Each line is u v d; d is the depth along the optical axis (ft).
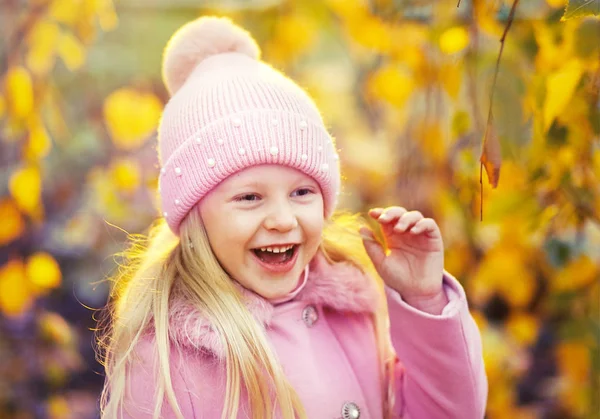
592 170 5.63
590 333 7.52
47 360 8.59
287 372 4.92
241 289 4.97
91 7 8.66
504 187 6.20
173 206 5.03
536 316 8.27
